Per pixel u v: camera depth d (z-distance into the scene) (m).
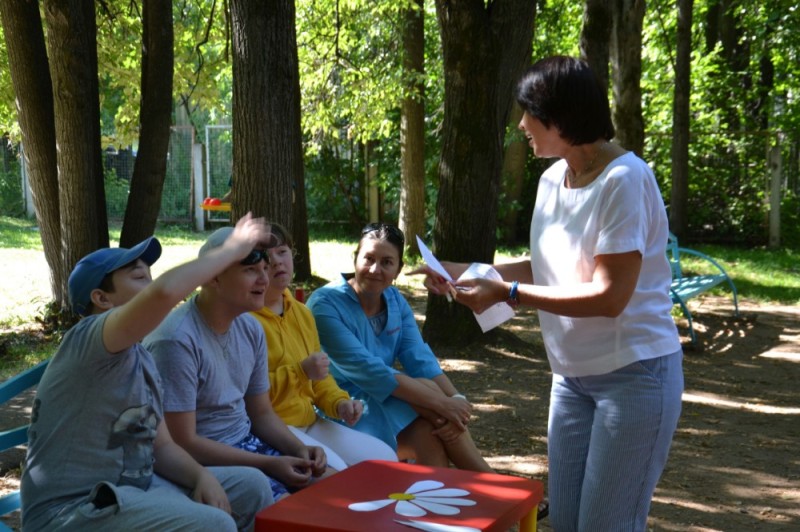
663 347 3.05
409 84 16.23
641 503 3.11
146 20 9.80
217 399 3.43
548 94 2.98
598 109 2.99
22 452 5.61
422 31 16.34
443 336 9.08
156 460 3.08
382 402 4.23
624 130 12.64
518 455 6.03
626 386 3.04
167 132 9.84
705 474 5.77
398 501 2.81
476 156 8.59
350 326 4.38
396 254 4.42
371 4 15.80
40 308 10.67
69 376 2.76
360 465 3.19
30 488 2.78
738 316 11.48
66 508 2.72
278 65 7.91
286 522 2.63
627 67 12.49
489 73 8.45
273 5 7.82
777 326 11.10
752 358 9.45
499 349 8.99
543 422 6.82
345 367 4.26
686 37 17.42
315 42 16.56
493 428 6.63
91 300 3.05
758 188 19.64
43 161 9.69
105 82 18.11
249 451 3.48
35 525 2.74
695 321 11.32
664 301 3.10
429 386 4.30
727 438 6.60
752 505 5.23
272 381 3.88
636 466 3.06
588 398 3.23
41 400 2.80
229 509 2.98
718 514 5.06
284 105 8.00
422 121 16.67
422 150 16.70
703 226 19.98
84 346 2.75
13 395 2.91
